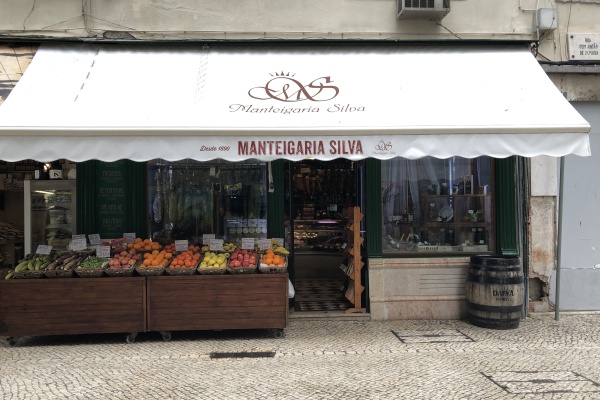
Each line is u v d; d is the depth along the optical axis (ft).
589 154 19.16
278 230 26.08
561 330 23.26
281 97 21.16
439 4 24.40
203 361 18.98
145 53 24.14
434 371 17.69
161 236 26.16
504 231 26.00
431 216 26.76
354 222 26.07
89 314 21.24
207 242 24.75
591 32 26.30
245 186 26.66
